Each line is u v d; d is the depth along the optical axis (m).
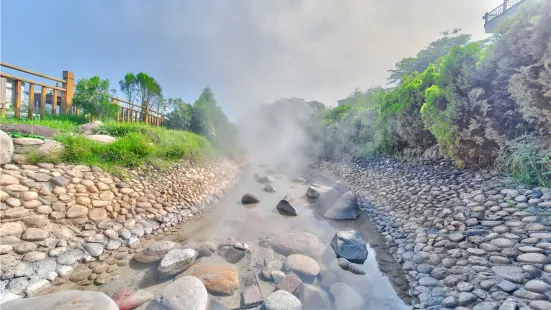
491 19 11.82
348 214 5.30
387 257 3.57
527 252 2.51
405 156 7.46
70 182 3.53
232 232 4.39
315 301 2.54
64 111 6.77
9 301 2.01
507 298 2.08
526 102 3.52
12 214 2.77
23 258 2.59
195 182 6.11
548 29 3.20
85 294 2.15
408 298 2.62
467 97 4.58
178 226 4.45
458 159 4.94
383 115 8.65
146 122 9.85
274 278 2.93
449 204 4.10
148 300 2.44
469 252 2.91
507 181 3.77
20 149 3.41
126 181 4.38
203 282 2.76
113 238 3.47
